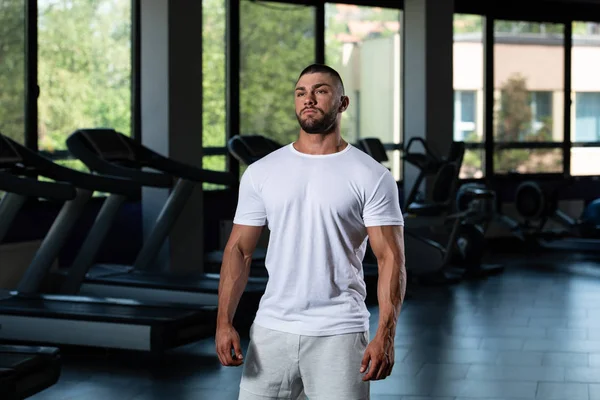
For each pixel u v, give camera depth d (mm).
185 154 8375
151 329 5441
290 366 2777
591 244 10711
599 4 12438
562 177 12406
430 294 8320
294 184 2754
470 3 11508
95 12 8445
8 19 7742
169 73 8203
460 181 11594
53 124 8148
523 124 12078
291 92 10211
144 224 8453
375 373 2705
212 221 9648
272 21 9992
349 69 10648
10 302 6008
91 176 6355
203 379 5266
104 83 8555
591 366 5613
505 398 4906
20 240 7801
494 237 11938
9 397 3824
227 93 9695
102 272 7508
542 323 6969
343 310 2756
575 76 12453
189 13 8328
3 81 7742
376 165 2793
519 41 11969
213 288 6797
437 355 5895
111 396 4906
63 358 5762
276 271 2791
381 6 10812
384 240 2771
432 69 10383
